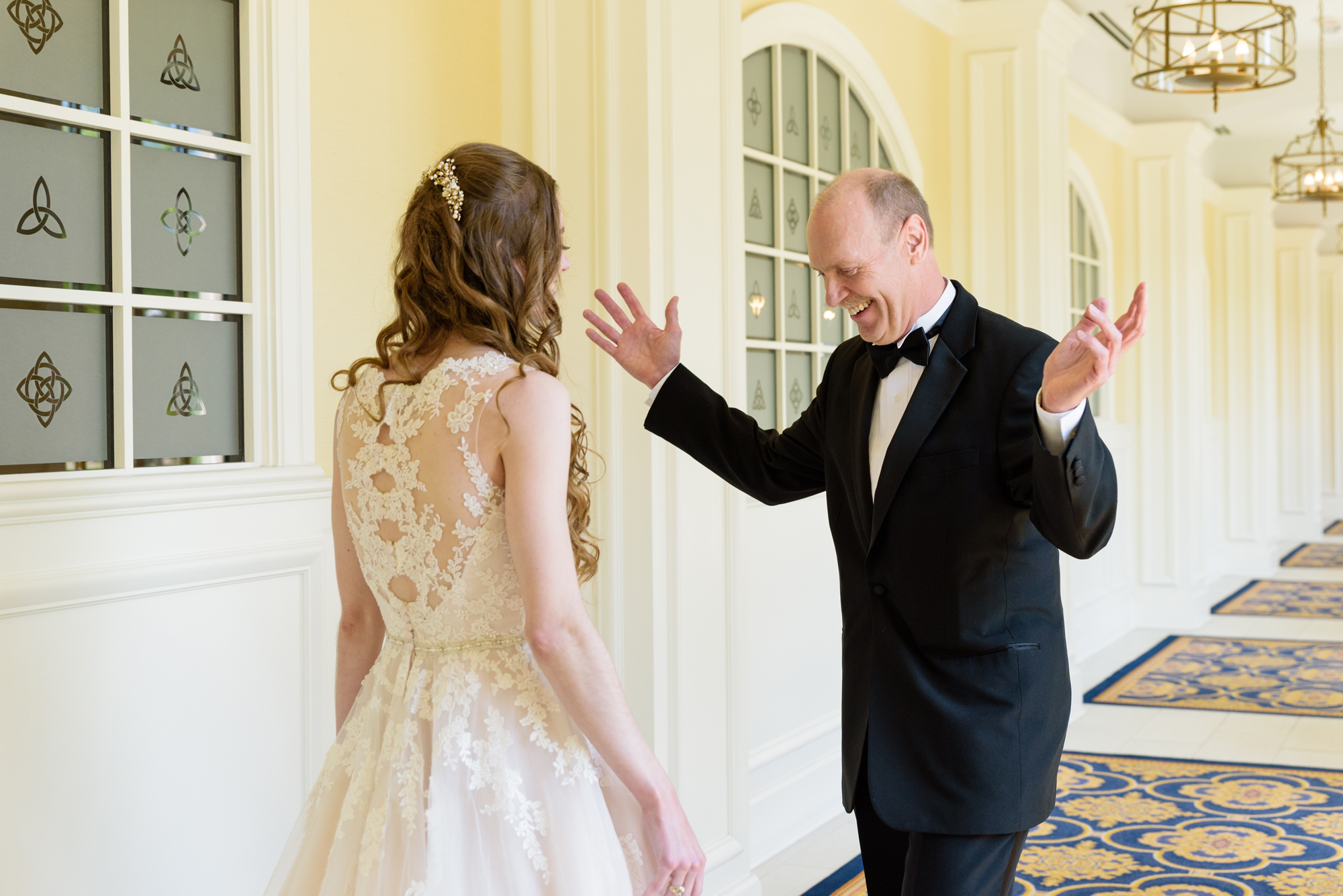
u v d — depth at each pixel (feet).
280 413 8.49
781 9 14.67
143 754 7.46
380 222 9.42
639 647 10.61
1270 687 22.18
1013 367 6.58
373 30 9.36
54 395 7.34
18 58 7.10
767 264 14.98
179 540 7.61
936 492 6.63
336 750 5.76
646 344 8.09
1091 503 5.76
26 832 6.85
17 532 6.77
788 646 14.78
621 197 10.57
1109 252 28.45
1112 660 25.49
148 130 7.77
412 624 5.46
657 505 10.59
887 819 6.56
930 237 6.97
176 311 8.03
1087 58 25.84
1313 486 47.57
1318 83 28.09
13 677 6.78
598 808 5.40
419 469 5.25
